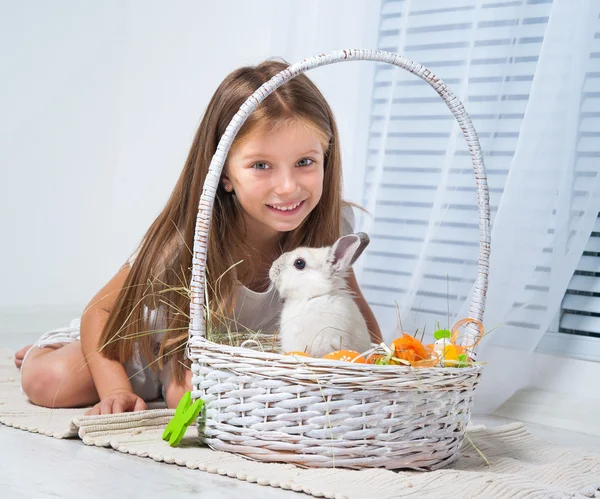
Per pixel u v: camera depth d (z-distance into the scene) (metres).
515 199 1.94
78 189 3.21
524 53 2.01
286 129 1.49
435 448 1.23
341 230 1.84
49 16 3.18
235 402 1.24
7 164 3.19
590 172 1.95
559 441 1.76
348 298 1.43
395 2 2.24
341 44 2.30
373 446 1.19
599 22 1.92
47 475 1.15
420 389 1.18
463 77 2.08
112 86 3.16
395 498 1.06
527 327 1.98
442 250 2.09
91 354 1.58
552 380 2.04
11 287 3.20
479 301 1.41
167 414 1.47
